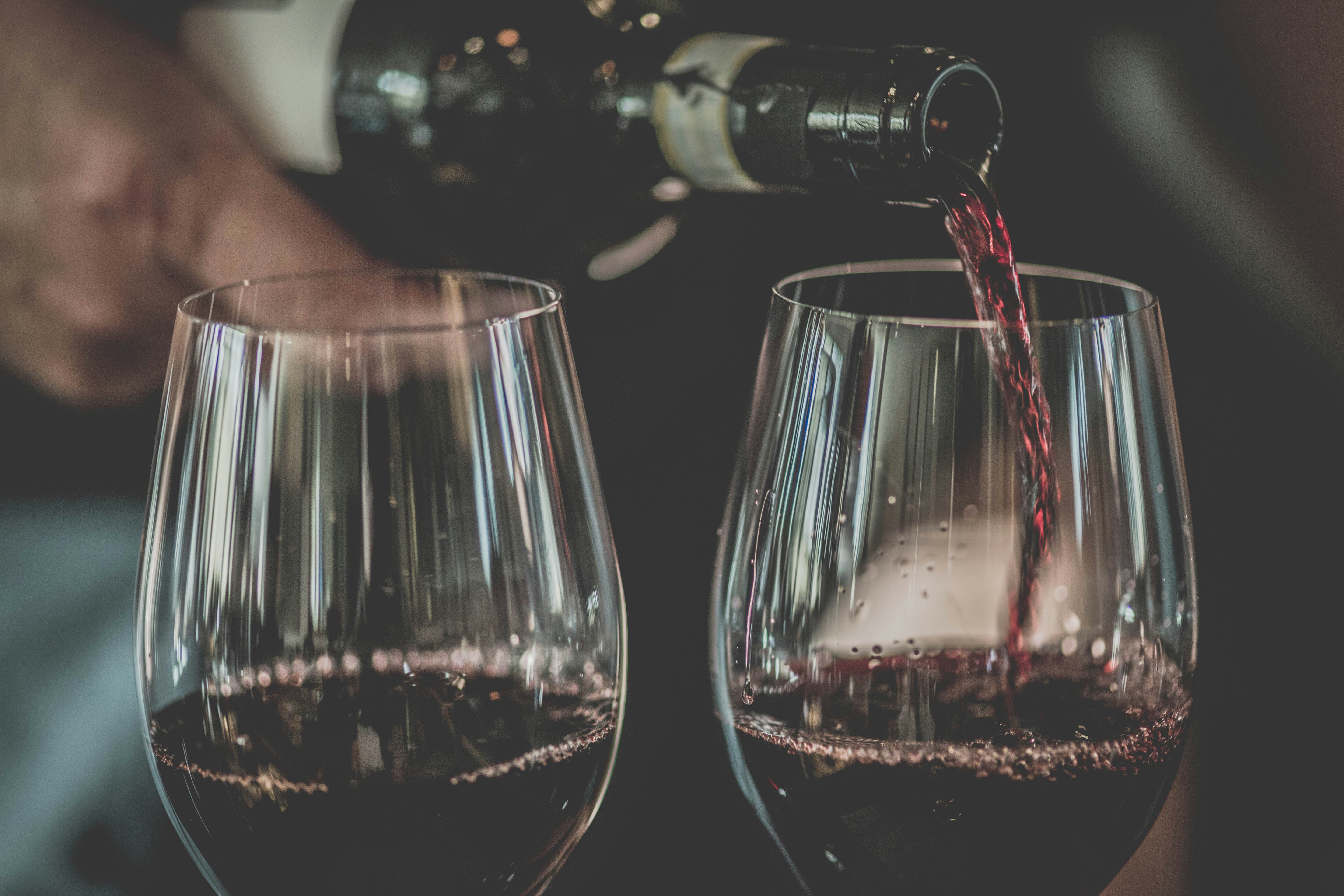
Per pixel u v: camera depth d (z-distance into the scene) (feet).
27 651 2.26
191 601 1.53
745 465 1.66
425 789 1.54
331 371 1.51
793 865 1.66
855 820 1.60
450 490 1.52
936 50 1.75
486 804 1.55
